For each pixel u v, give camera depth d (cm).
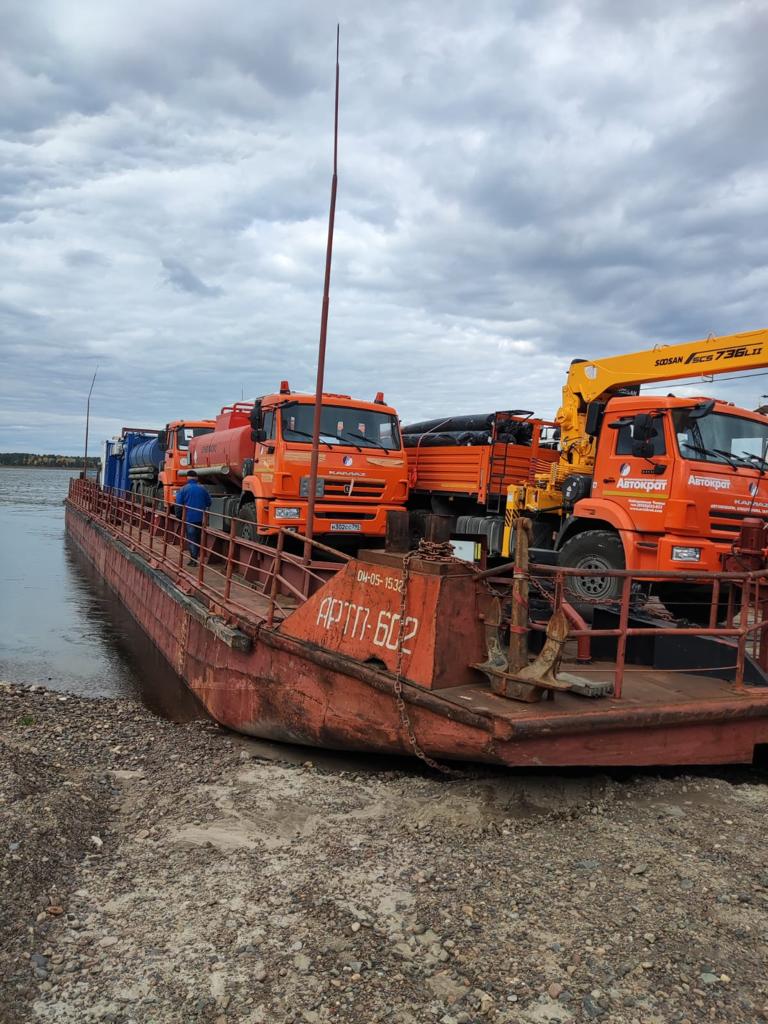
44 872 449
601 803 522
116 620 1712
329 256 763
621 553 962
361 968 353
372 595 618
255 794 586
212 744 769
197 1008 329
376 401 1276
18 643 1462
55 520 5172
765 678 609
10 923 394
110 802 583
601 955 355
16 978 351
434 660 541
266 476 1187
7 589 2144
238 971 354
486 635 566
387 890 422
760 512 962
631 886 414
